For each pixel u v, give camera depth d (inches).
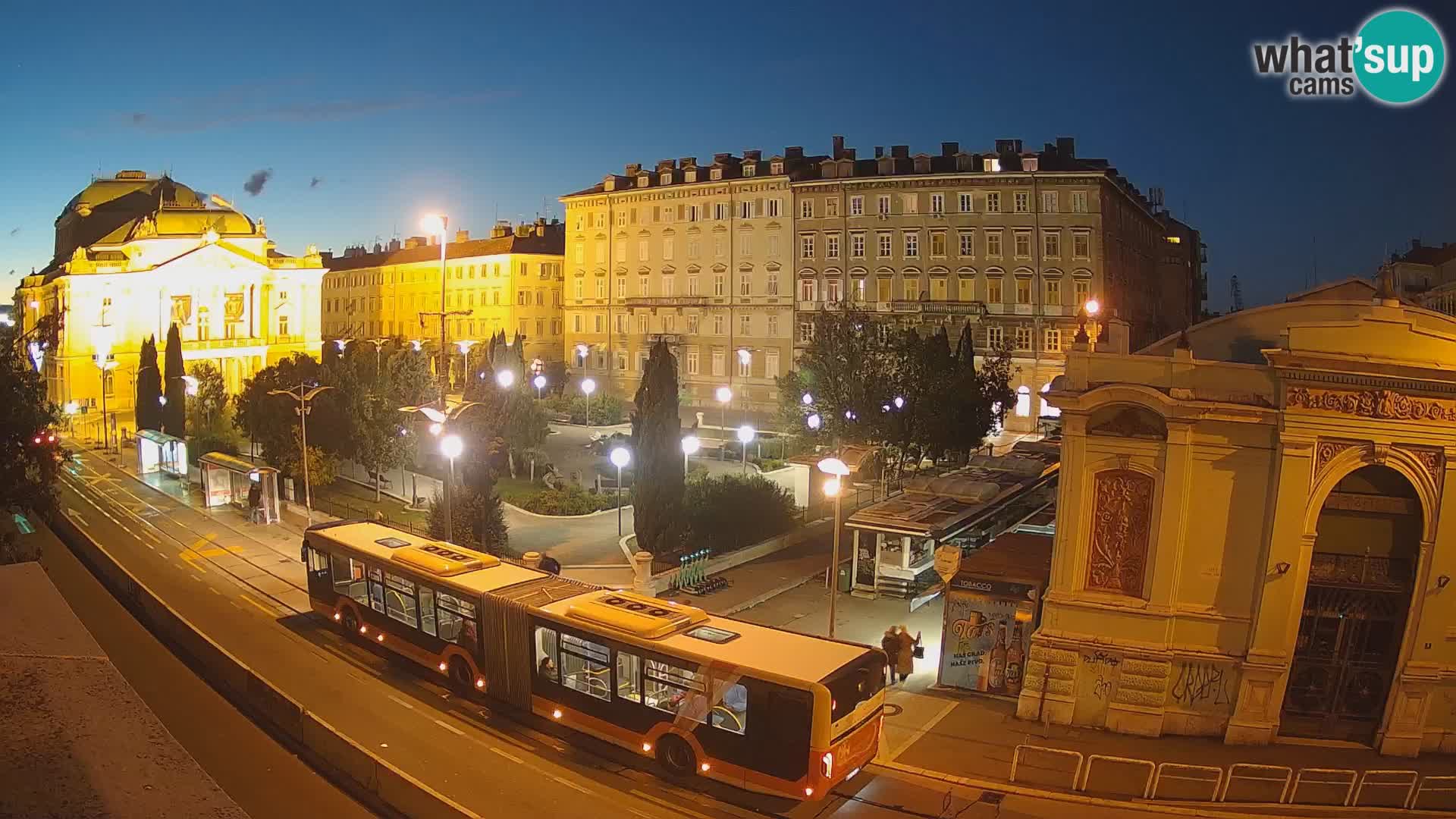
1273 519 740.7
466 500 1278.3
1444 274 2197.3
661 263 3275.1
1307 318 844.0
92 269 3218.5
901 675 895.1
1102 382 795.4
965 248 2785.4
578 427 2578.7
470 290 3794.3
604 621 751.1
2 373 1222.3
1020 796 677.3
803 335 3002.0
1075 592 803.4
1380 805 665.0
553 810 651.5
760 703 661.3
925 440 1828.2
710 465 2065.7
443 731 784.9
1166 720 776.9
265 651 981.2
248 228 3698.3
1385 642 757.3
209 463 1763.0
